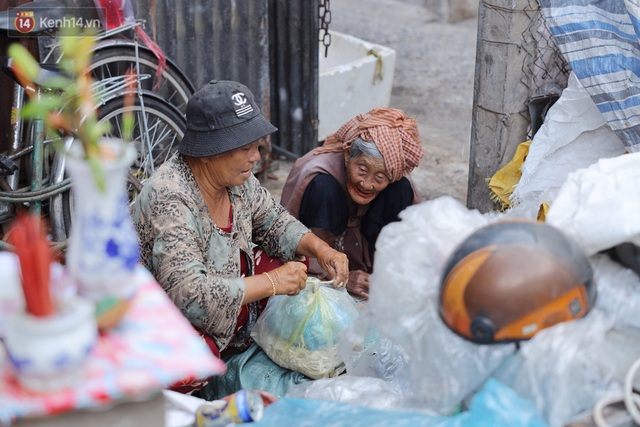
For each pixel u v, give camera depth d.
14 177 3.55
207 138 2.46
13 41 3.61
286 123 5.07
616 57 2.99
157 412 1.53
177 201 2.49
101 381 1.38
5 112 3.74
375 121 3.04
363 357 2.33
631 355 1.67
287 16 4.79
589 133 3.18
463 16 8.59
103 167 1.41
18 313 1.35
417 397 1.87
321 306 2.63
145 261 2.57
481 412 1.58
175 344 1.48
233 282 2.51
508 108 3.51
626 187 1.84
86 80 1.57
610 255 1.83
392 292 1.78
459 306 1.62
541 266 1.58
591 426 1.59
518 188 3.27
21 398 1.34
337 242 3.37
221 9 4.41
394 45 7.81
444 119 6.14
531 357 1.61
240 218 2.73
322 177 3.19
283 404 1.86
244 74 4.63
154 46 3.86
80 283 1.47
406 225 1.83
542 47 3.45
